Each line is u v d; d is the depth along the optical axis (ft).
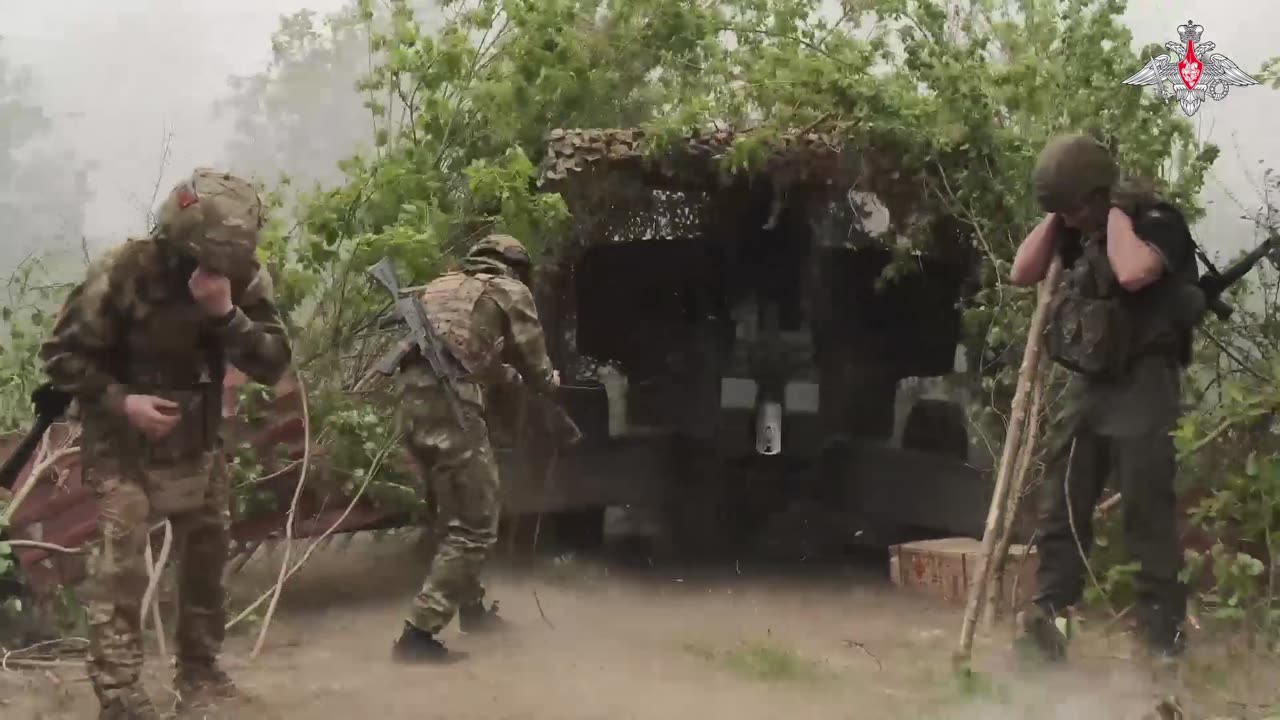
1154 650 15.70
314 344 23.31
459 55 26.04
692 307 24.66
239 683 15.85
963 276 24.06
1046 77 22.70
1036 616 16.16
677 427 24.52
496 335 18.33
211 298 12.94
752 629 19.43
